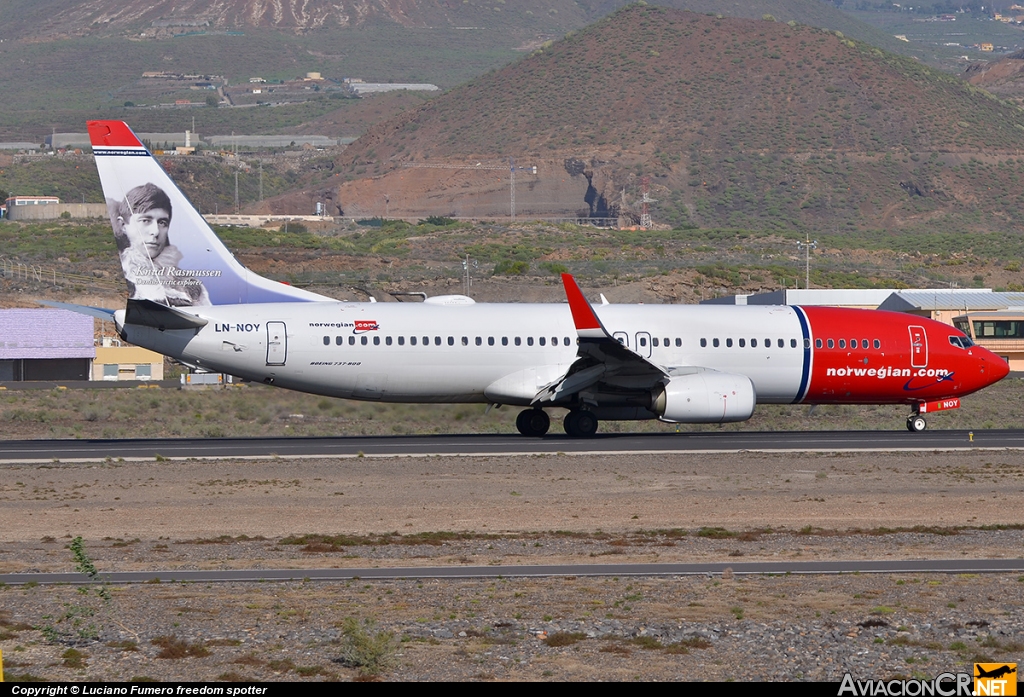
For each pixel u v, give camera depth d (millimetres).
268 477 121062
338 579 76438
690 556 84312
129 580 75875
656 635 63438
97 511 101688
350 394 155875
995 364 174125
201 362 150375
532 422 163625
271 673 56375
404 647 60781
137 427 192500
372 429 181750
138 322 146875
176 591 72750
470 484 117000
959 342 172750
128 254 150250
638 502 107438
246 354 150250
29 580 75812
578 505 105688
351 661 57688
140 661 58125
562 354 158250
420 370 154625
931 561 82938
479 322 157375
